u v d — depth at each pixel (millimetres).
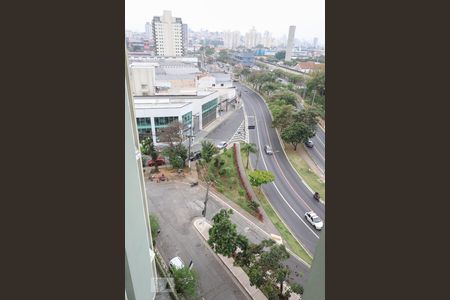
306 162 29297
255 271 11820
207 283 13438
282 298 11906
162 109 28484
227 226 13875
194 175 24469
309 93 48906
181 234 17016
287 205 21703
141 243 7422
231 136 34812
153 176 23922
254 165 27672
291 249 16797
